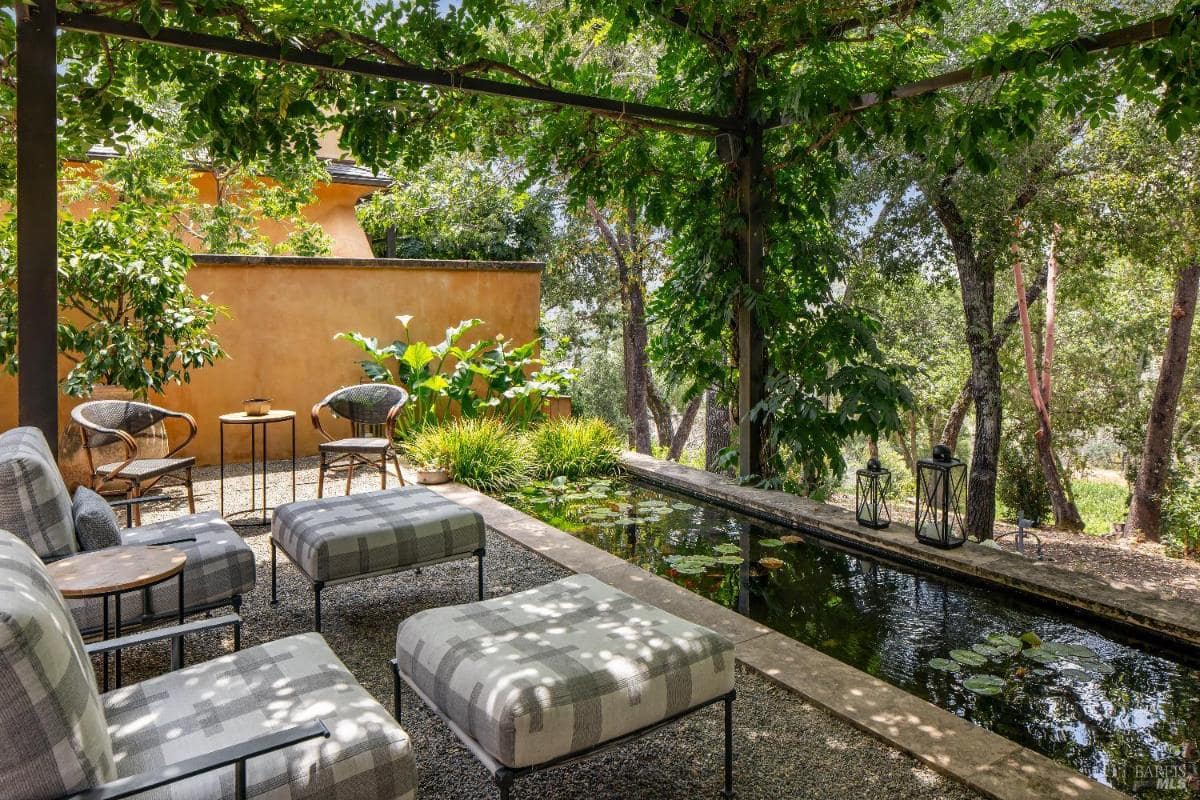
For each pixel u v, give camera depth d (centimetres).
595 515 523
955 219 979
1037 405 1316
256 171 910
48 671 124
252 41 395
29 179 345
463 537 342
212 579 283
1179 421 1412
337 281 750
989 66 414
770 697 259
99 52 406
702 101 611
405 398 549
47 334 354
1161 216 914
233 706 171
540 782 212
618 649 200
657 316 687
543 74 523
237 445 709
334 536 312
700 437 2167
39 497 233
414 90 486
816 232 650
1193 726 246
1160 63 365
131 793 124
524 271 842
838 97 499
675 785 210
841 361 611
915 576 398
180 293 586
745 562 421
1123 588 339
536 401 785
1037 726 247
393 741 161
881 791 206
